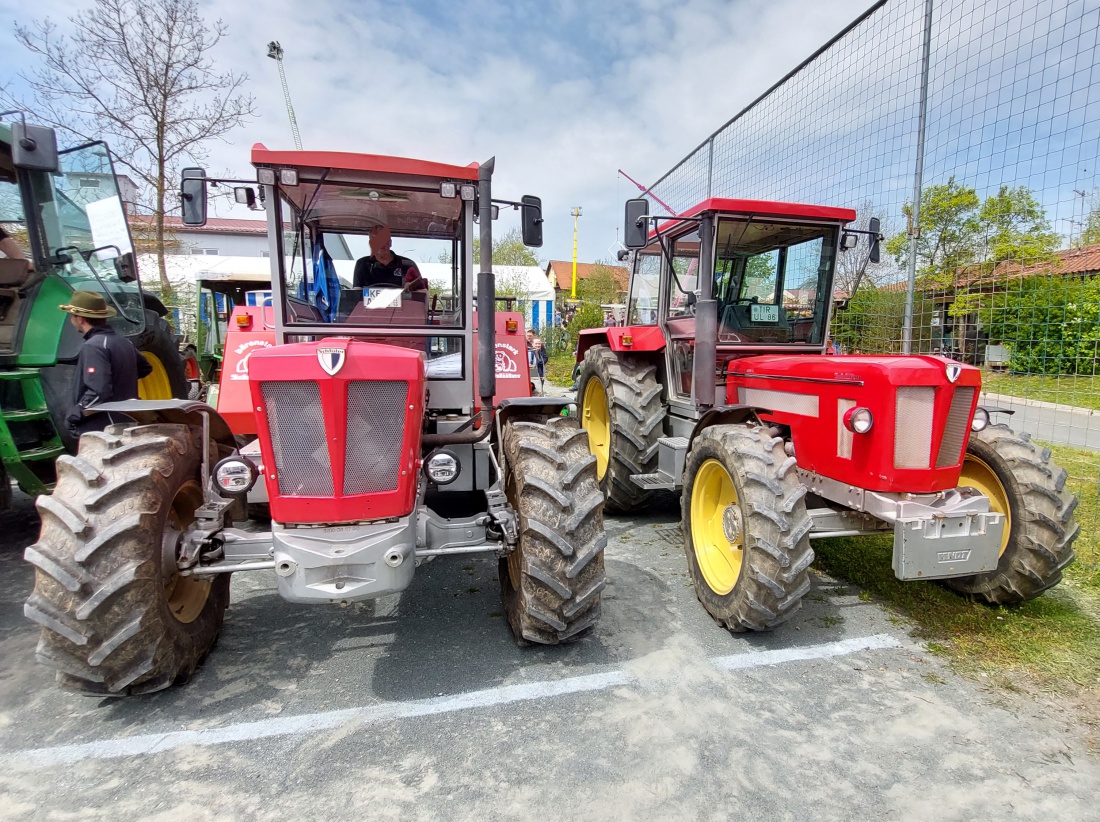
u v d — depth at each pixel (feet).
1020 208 22.20
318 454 8.00
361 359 7.94
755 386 13.56
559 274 156.97
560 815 6.71
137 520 7.73
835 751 7.75
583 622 9.53
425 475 9.73
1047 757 7.66
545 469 9.26
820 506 12.18
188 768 7.36
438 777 7.25
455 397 11.94
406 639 10.42
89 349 12.66
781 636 10.62
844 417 10.64
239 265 56.08
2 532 15.26
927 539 9.65
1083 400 22.65
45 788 7.00
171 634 8.43
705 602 11.20
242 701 8.67
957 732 8.11
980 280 22.54
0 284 13.75
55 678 9.02
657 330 16.35
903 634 10.70
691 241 15.01
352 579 8.12
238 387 14.74
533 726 8.18
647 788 7.11
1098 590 12.30
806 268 14.98
